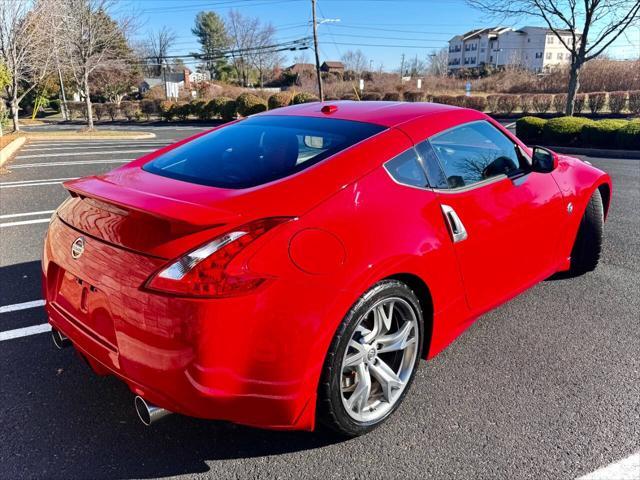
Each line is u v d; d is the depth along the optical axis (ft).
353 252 6.68
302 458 7.18
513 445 7.38
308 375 6.34
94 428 7.82
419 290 8.00
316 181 7.11
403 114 9.07
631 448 7.29
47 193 26.16
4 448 7.36
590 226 12.63
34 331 10.84
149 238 6.37
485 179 9.25
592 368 9.36
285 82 254.68
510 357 9.75
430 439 7.52
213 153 8.63
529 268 10.43
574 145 46.01
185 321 5.87
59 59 82.07
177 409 6.25
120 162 39.19
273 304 6.04
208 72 284.00
